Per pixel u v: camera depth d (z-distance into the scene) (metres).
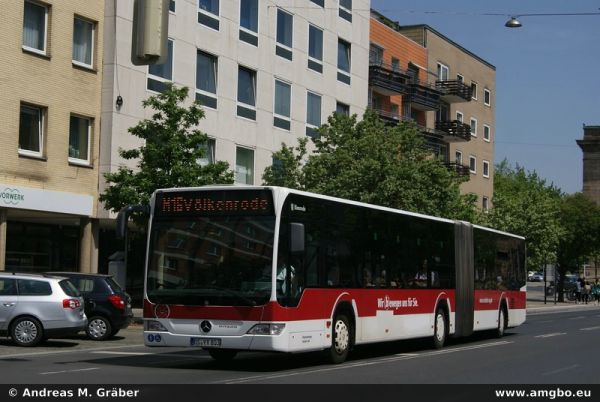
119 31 30.72
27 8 28.12
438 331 21.33
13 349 19.09
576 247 65.94
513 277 27.78
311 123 41.81
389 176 33.47
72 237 32.34
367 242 17.91
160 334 15.10
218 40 35.75
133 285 35.56
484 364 17.02
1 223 26.83
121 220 15.41
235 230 15.05
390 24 56.88
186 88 27.03
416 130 36.69
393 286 18.97
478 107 65.31
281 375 14.31
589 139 109.00
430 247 21.14
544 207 57.06
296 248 14.47
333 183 33.59
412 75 54.97
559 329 31.48
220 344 14.70
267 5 38.72
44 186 28.36
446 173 35.12
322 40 42.88
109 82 30.55
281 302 14.70
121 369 15.14
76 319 19.77
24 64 27.72
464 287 23.09
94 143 30.38
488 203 66.75
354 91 45.47
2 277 19.72
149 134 26.62
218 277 14.94
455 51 61.41
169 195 15.55
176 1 33.53
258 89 38.12
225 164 26.94
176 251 15.32
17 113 27.45
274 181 34.88
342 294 16.69
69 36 29.39
